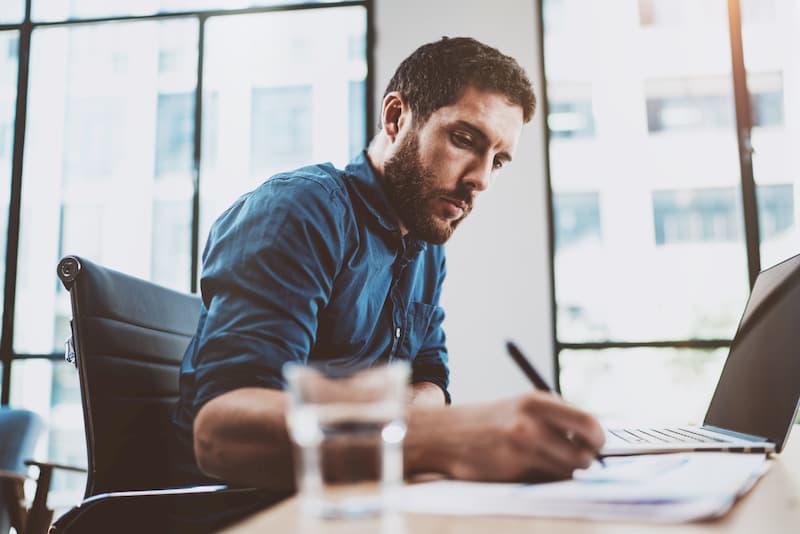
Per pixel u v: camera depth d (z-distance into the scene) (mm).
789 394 833
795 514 471
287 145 3748
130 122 3867
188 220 3650
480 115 1179
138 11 3701
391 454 457
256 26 3688
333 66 3678
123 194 3857
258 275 898
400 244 1255
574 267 3297
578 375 3238
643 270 3357
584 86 3412
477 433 609
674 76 3492
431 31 3393
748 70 3400
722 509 457
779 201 3309
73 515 897
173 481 1098
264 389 760
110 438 1062
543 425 592
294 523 440
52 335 3672
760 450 821
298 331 884
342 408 449
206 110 3666
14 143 3664
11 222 3615
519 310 3203
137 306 1174
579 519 454
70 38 3814
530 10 3350
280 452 671
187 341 1305
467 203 1234
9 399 3545
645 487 539
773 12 3414
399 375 459
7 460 2256
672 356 3279
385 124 1275
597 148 3387
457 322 3223
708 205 3402
